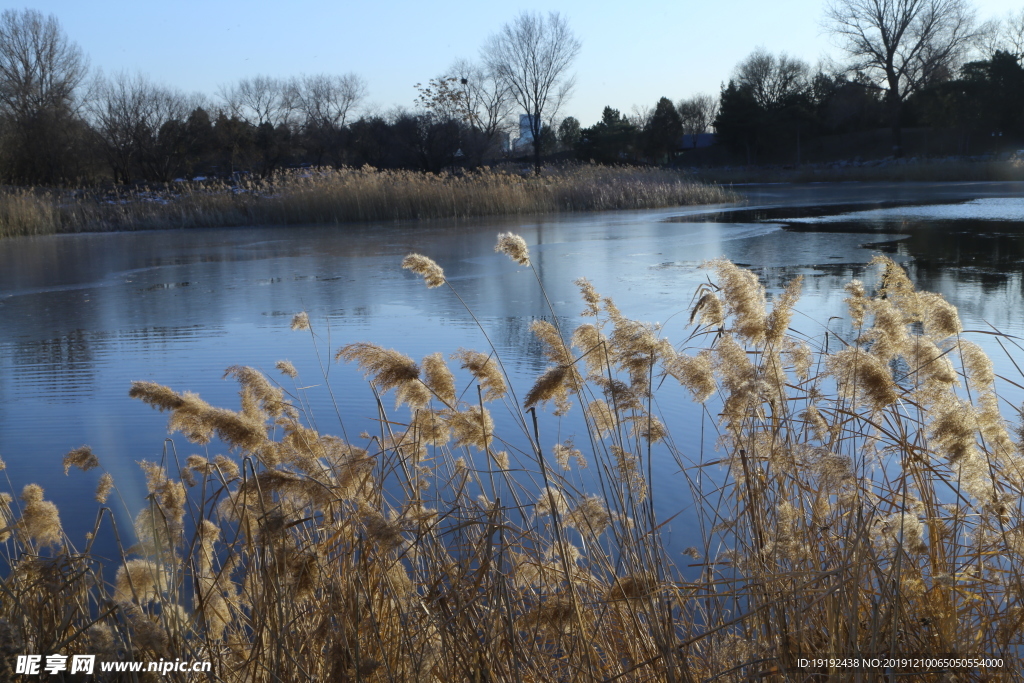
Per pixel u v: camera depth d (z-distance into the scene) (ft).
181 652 7.88
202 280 47.01
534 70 184.14
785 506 8.51
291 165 219.20
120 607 7.70
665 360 9.93
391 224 86.69
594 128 261.65
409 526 8.65
